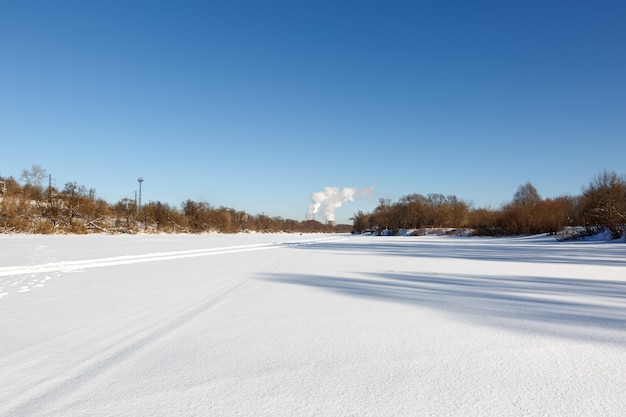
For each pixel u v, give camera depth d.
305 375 3.23
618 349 3.91
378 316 5.44
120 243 28.53
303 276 9.94
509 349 3.93
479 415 2.51
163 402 2.71
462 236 65.75
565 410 2.58
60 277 9.49
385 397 2.79
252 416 2.50
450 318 5.32
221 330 4.67
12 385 3.01
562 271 11.23
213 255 17.53
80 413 2.54
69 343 4.11
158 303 6.30
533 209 53.25
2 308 5.88
